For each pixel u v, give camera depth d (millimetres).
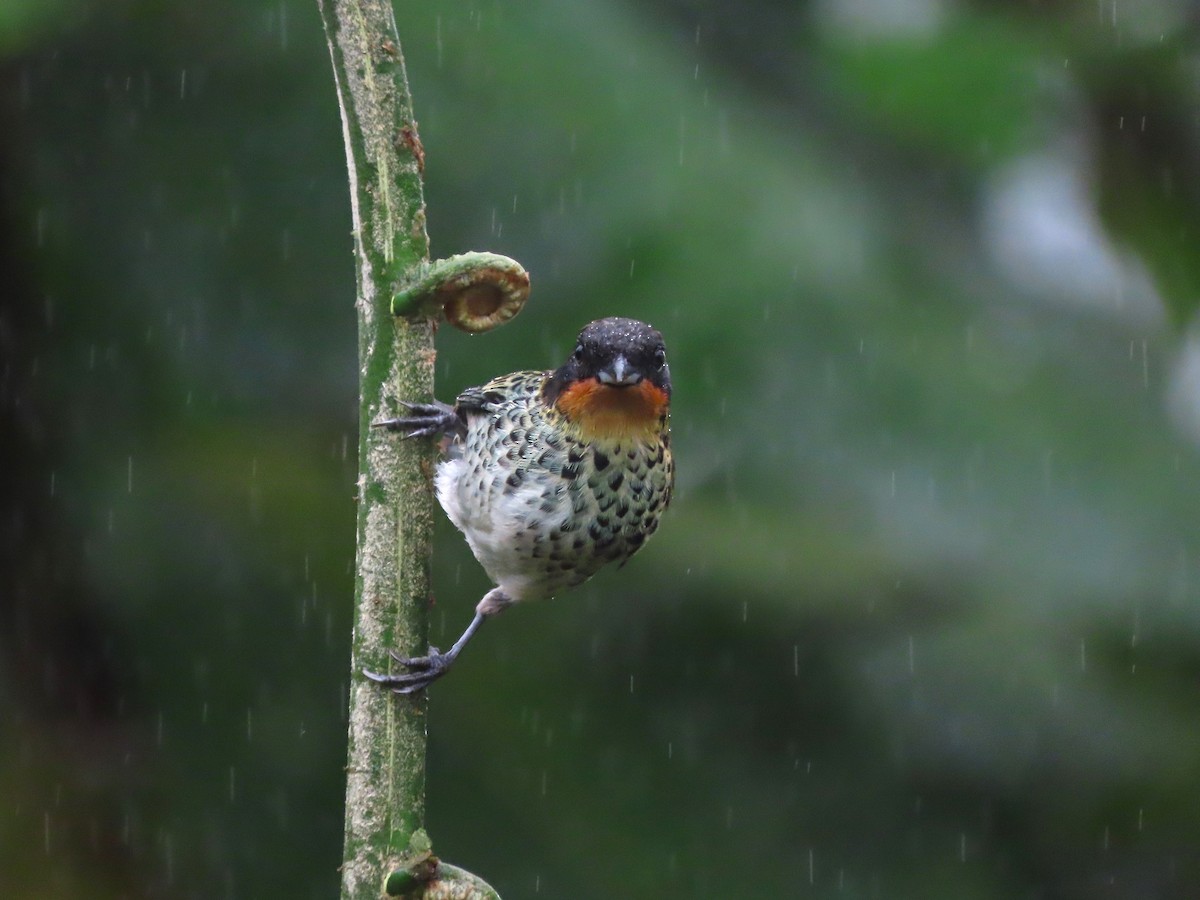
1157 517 12172
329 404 12000
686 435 11523
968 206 13586
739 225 11586
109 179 11672
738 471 11672
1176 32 13352
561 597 12078
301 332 11789
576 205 11406
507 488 6805
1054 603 12133
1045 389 12547
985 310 12773
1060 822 12383
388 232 4609
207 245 11695
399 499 4574
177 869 11094
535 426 6809
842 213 12172
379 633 4562
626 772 11820
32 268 11609
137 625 11672
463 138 11375
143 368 11758
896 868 11812
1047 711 12312
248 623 11664
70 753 11305
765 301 11461
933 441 11938
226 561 11695
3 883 10578
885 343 11891
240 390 11836
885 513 11812
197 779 11383
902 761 12141
